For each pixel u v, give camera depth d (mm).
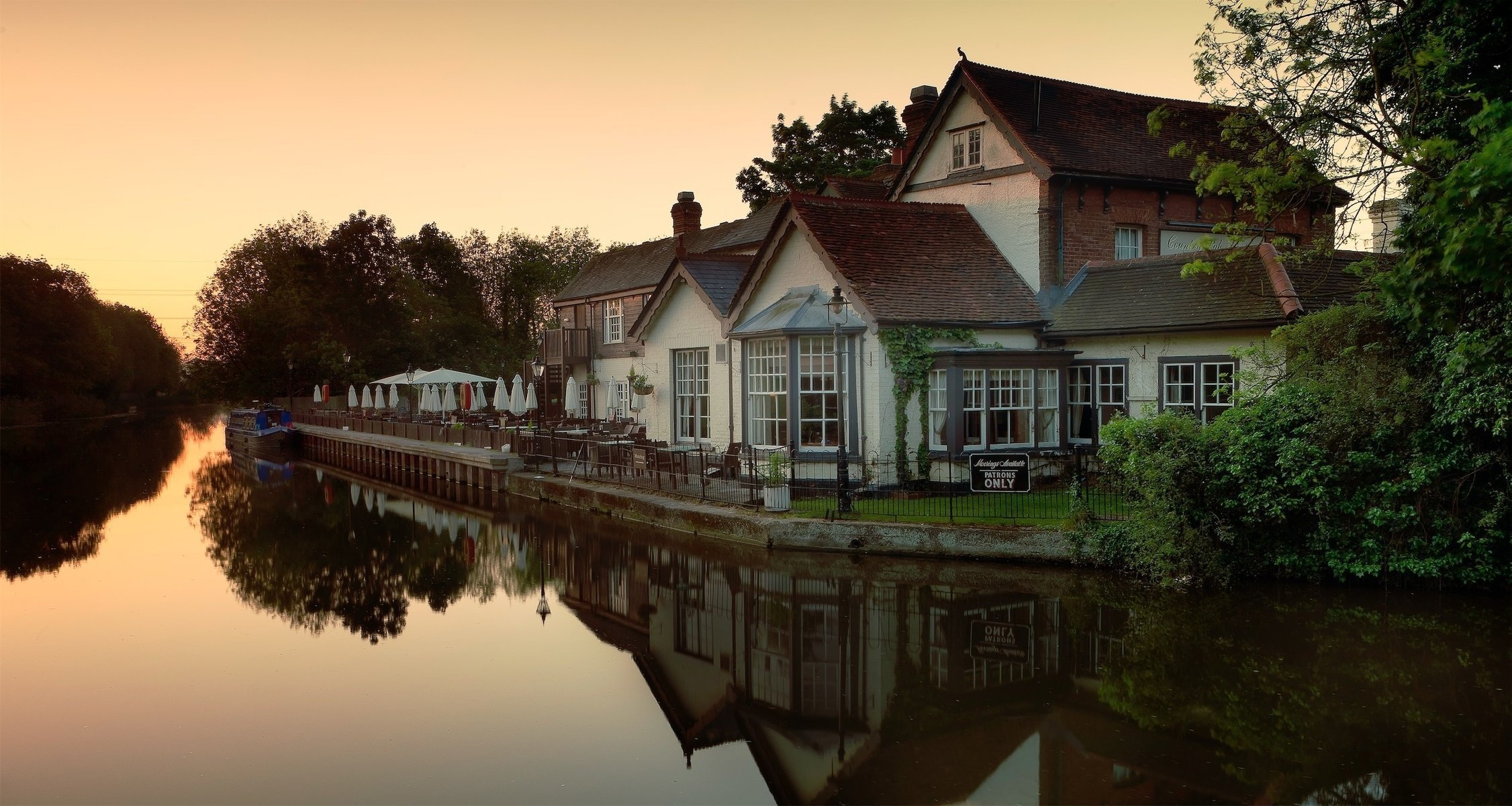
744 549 18953
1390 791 8766
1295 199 18281
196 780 9984
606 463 26469
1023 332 22359
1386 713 10469
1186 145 19234
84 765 10422
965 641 13586
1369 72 16688
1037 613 14508
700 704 11984
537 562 20922
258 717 11828
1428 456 14305
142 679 13391
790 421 21656
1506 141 8688
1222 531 15305
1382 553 14711
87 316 81625
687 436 27891
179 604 17953
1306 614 13844
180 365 142500
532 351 74500
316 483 38375
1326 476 14586
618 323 37312
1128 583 15695
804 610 15234
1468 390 13742
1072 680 11992
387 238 67000
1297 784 9008
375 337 64375
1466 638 12648
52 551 23672
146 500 33094
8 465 46000
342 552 23047
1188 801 8789
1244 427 15398
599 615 16453
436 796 9547
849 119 52219
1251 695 11148
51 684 13211
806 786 9461
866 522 17859
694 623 15367
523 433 32094
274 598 18266
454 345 67938
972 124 25062
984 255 23859
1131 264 22500
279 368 62188
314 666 13891
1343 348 15906
